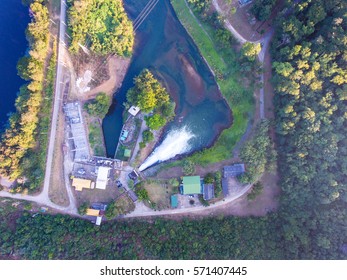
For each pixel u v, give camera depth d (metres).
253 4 94.00
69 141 97.44
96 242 88.69
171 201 94.06
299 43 91.00
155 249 88.31
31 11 95.50
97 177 94.44
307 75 86.69
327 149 85.19
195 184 93.19
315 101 88.25
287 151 91.12
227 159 96.31
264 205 95.31
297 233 87.44
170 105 95.62
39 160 94.94
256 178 90.75
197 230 91.31
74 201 94.75
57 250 87.62
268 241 90.62
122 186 95.25
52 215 93.50
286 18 91.69
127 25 98.12
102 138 98.19
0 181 93.38
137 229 90.25
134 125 97.75
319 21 88.75
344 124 87.56
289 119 89.50
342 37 83.56
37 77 92.88
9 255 87.06
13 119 92.31
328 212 86.19
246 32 98.50
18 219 91.12
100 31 98.19
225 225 91.12
